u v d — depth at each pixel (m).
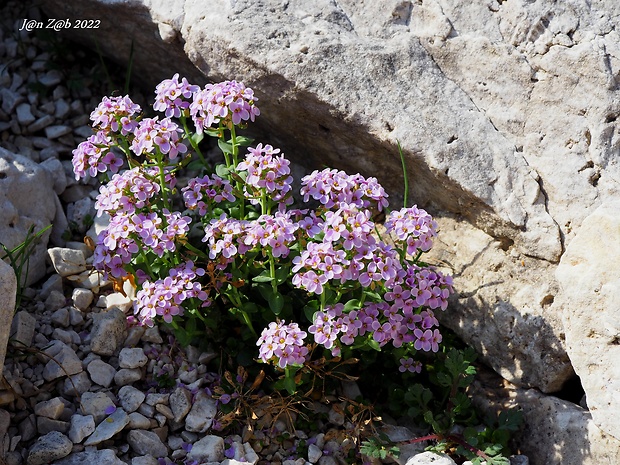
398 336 0.34
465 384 0.35
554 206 0.36
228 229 0.33
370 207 0.35
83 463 0.31
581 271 0.33
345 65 0.38
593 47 0.36
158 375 0.36
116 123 0.34
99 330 0.36
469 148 0.37
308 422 0.35
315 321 0.33
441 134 0.37
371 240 0.32
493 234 0.37
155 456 0.33
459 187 0.36
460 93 0.38
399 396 0.36
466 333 0.37
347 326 0.33
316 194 0.34
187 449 0.34
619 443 0.32
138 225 0.33
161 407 0.34
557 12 0.37
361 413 0.35
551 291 0.35
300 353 0.32
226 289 0.35
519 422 0.34
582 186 0.35
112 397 0.35
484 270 0.37
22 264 0.36
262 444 0.34
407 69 0.38
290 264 0.34
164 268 0.35
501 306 0.36
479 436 0.34
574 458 0.33
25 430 0.33
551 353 0.35
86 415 0.33
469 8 0.38
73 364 0.35
